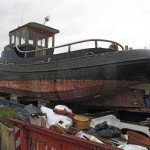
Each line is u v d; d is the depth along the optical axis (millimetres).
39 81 7723
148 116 5738
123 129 4562
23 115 4273
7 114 5781
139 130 4324
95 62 6145
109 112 5957
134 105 5969
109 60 5918
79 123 4070
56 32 9695
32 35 9094
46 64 7445
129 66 5688
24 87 8477
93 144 2539
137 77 5789
